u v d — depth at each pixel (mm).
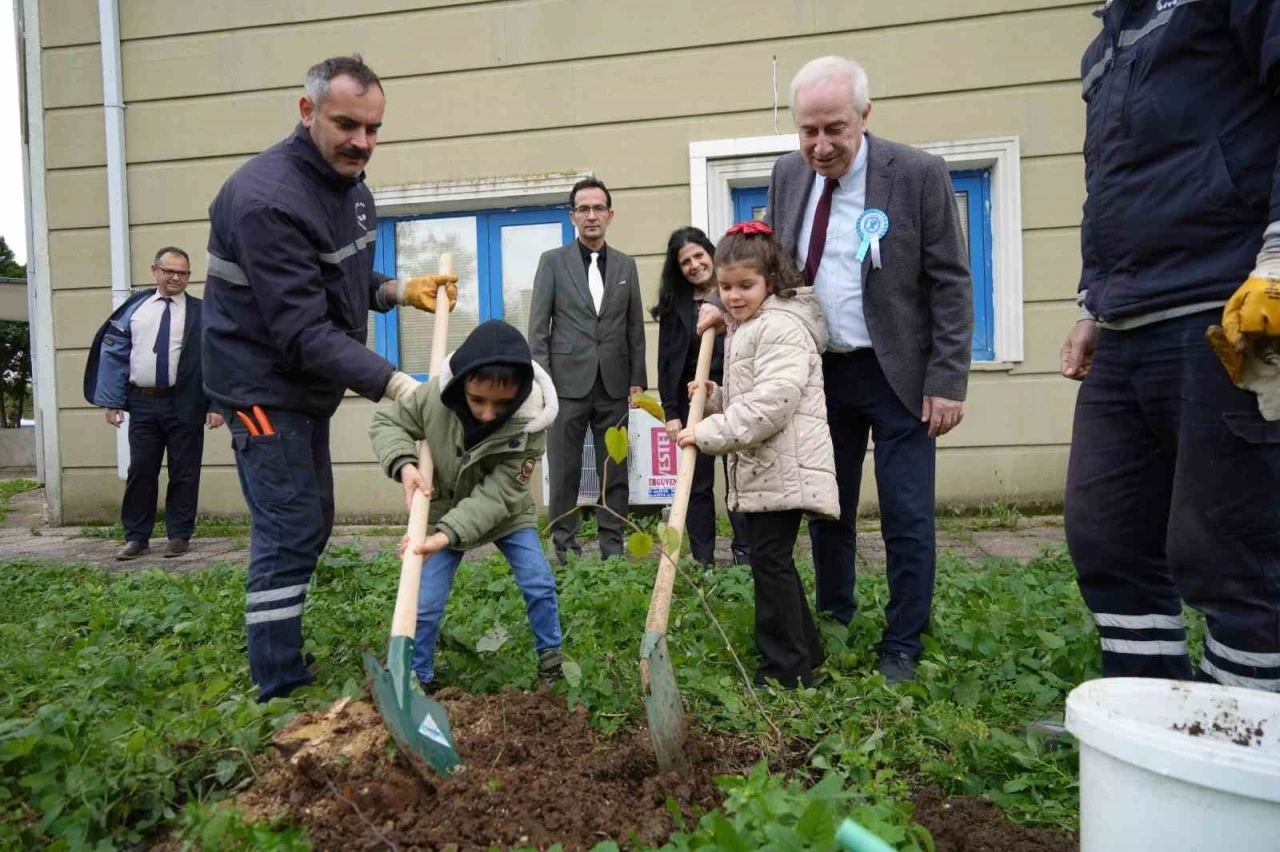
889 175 3494
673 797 2283
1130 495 2701
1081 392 2844
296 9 7926
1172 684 2232
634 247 7582
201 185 8164
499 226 7965
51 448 8484
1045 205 7152
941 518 7324
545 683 3303
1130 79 2490
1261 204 2305
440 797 2299
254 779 2480
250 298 3086
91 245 8336
